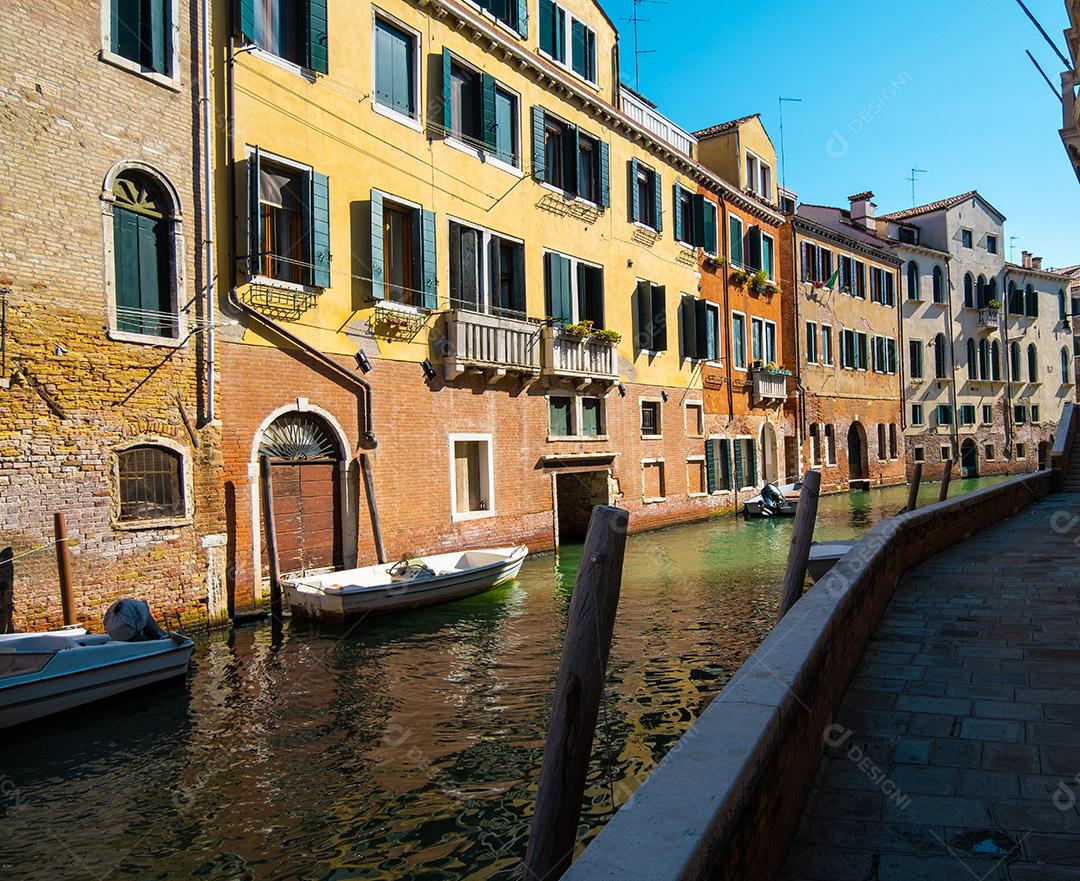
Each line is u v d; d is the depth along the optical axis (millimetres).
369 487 13555
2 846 5496
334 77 13367
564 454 18594
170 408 10852
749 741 2703
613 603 2910
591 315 20062
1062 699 4988
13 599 9086
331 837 5559
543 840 2844
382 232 14117
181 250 11078
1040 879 3023
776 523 23656
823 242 32188
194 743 7211
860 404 34375
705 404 24922
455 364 15305
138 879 5090
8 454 9141
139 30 10852
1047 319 46219
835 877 3049
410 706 8109
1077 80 12312
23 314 9336
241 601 11672
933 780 3914
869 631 6488
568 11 19344
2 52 9219
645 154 22141
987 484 37375
